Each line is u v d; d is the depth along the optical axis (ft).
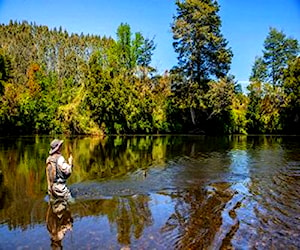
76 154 72.38
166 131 156.56
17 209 31.42
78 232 25.88
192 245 23.72
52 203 33.17
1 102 140.36
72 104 141.90
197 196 37.19
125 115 146.92
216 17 157.28
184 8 157.07
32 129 144.56
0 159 62.64
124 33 208.33
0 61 141.79
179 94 158.51
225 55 155.94
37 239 24.63
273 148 87.04
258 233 26.05
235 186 42.24
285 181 45.32
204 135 144.15
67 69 385.09
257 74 214.69
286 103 160.66
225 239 24.84
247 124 160.76
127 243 23.90
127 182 43.57
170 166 56.59
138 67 167.02
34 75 248.32
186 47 156.56
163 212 31.12
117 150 80.64
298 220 29.19
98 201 34.45
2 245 23.67
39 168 52.90
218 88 149.59
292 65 165.89
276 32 209.05
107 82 141.69
